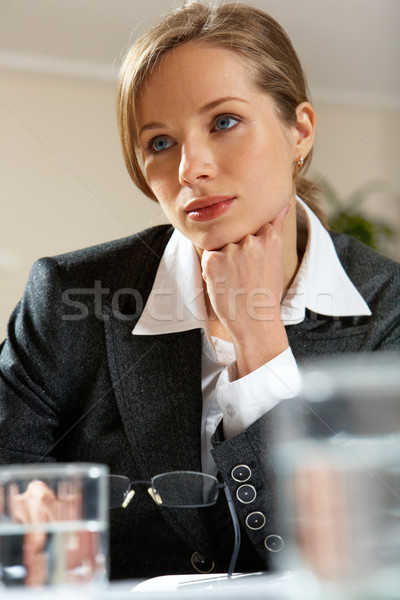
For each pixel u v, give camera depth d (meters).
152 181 0.76
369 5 2.09
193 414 0.79
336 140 2.70
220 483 0.75
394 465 0.52
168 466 0.77
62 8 2.10
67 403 0.82
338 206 2.63
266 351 0.74
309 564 0.49
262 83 0.73
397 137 2.72
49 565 0.42
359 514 0.50
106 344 0.81
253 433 0.68
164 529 0.73
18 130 2.50
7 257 2.49
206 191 0.73
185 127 0.72
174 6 0.84
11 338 0.84
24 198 2.51
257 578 0.54
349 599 0.47
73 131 2.53
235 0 0.89
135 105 0.73
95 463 0.79
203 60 0.70
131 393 0.79
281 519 0.61
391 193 2.73
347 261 0.89
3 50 2.37
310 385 0.66
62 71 2.48
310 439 0.58
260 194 0.74
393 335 0.82
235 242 0.77
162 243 0.90
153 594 0.46
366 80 2.59
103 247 0.89
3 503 0.42
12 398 0.79
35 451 0.79
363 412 0.59
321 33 2.24
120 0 2.00
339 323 0.82
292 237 0.84
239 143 0.72
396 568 0.47
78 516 0.43
